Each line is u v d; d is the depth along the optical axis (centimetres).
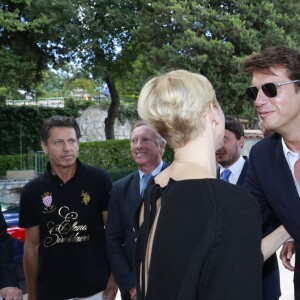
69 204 294
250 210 125
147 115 145
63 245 294
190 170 138
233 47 1706
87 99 2803
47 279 294
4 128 2220
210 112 145
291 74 185
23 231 350
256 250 122
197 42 1692
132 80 2203
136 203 288
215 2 1864
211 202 124
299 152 194
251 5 1817
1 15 1586
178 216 127
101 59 2106
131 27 2012
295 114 188
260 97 192
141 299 137
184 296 117
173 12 1792
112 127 2311
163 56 1750
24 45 1938
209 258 118
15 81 1975
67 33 1903
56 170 296
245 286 117
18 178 1545
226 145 312
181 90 141
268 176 201
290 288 482
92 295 300
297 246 202
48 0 1781
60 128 288
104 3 2002
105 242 308
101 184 306
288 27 1898
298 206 191
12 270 263
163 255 126
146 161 293
